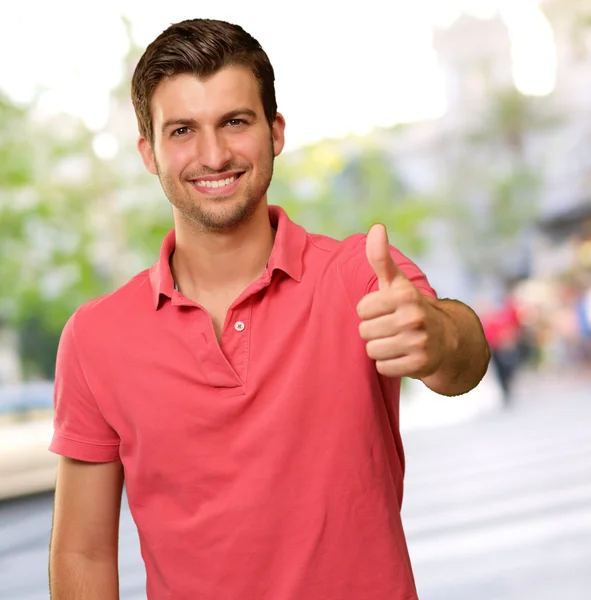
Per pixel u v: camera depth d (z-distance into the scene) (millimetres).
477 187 54375
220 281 3045
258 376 2887
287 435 2857
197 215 2949
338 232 40531
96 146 28250
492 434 18547
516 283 53094
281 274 2951
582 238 51438
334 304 2908
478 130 54969
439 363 2363
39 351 31000
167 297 2977
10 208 27844
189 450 2912
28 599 9117
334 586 2846
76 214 28297
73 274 28344
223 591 2891
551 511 10461
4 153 27625
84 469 3148
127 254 28672
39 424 14539
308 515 2852
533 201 53562
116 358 2988
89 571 3168
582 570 7852
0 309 28781
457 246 53750
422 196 49750
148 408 2945
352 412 2883
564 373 33469
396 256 2953
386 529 2887
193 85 2891
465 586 7695
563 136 54906
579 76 55219
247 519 2859
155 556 2996
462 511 10984
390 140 45375
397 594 2871
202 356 2902
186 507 2943
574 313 34969
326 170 40625
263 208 3057
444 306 2590
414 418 24453
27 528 12633
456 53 59750
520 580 7707
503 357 24422
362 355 2893
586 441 15898
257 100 2959
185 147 2924
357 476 2871
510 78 57281
